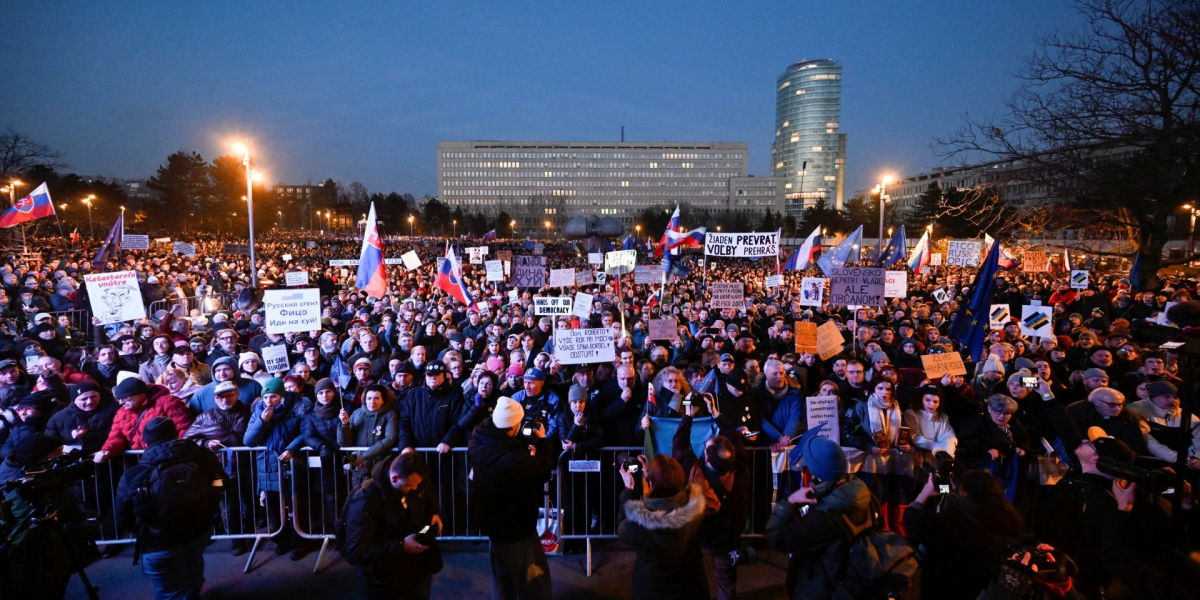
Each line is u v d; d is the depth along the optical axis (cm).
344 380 684
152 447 388
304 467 506
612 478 526
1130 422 475
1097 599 371
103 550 504
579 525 534
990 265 640
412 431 519
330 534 492
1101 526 346
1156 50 1287
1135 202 1463
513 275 1215
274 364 683
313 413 510
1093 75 1395
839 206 19088
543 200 16312
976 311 648
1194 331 281
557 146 17212
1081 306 1357
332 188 13138
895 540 290
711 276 2702
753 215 12550
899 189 11350
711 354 702
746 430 495
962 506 309
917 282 2325
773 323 1105
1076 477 376
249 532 519
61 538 373
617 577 468
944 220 4250
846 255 1297
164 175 6412
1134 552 337
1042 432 530
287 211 13612
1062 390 658
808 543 299
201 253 3900
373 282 936
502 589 388
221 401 521
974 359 646
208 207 6538
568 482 523
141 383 520
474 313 1130
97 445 514
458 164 17188
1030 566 259
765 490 518
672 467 328
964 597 305
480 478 375
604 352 596
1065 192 1476
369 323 1180
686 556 330
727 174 17262
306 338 877
